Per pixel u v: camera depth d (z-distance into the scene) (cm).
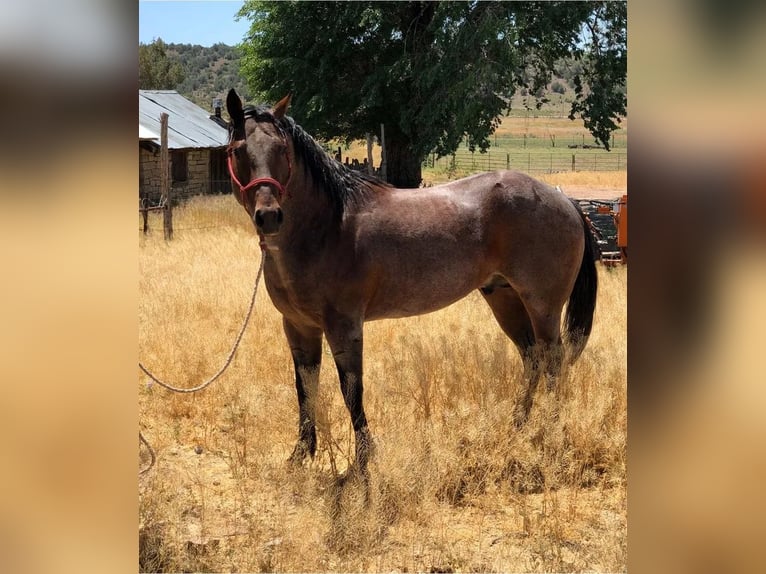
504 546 353
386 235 436
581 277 524
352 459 462
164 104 2530
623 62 1980
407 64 2011
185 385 569
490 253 479
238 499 402
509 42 1816
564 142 5700
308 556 329
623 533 350
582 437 440
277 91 2403
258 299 809
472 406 468
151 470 405
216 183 2400
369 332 698
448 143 2002
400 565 333
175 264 1042
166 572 321
